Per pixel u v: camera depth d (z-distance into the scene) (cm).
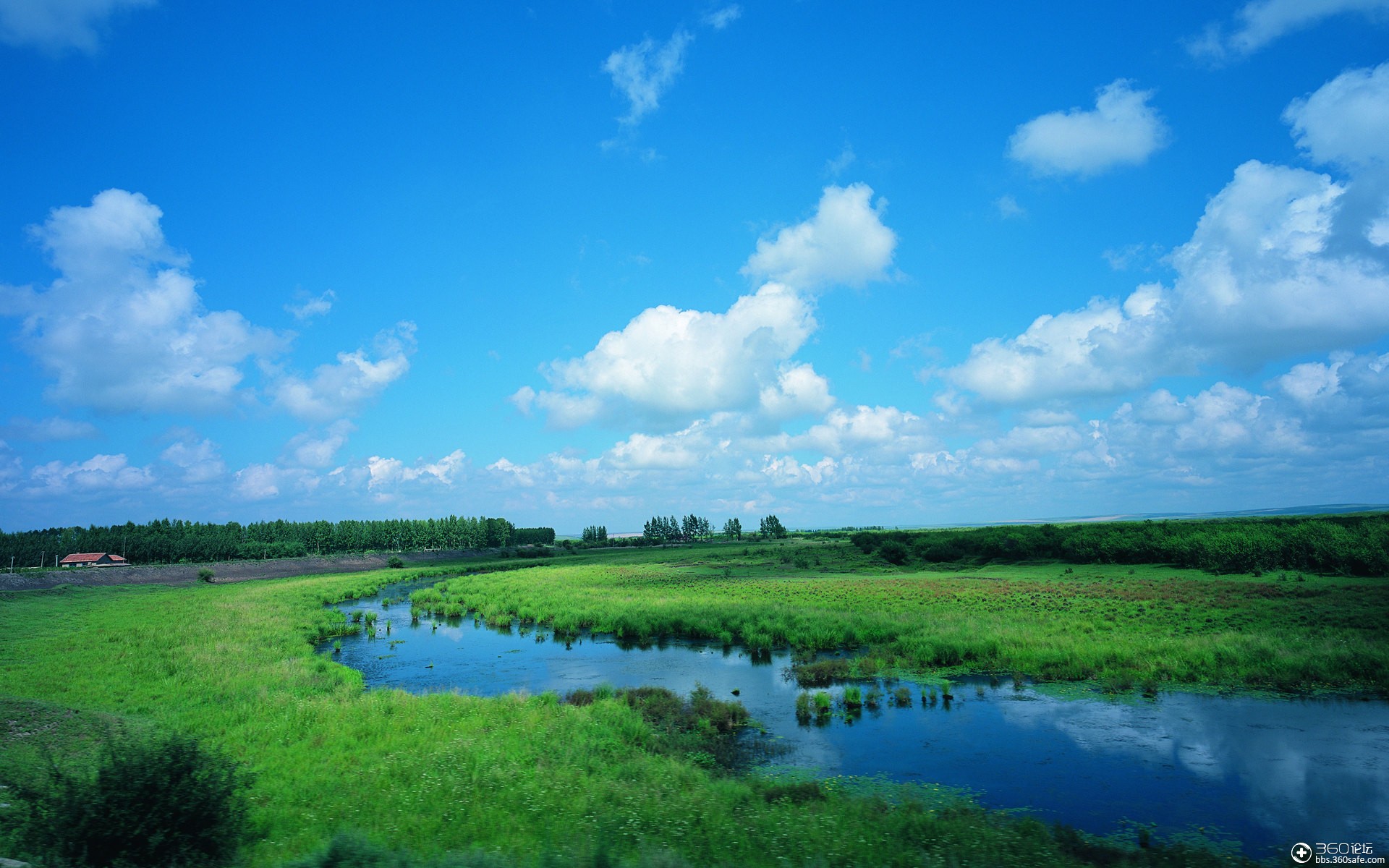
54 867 966
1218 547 5750
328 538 14625
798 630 3756
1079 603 4278
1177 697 2394
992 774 1769
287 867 958
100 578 7844
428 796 1402
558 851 1062
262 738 1955
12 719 1958
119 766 1089
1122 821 1477
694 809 1324
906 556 8456
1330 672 2506
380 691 2525
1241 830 1421
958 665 2959
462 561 13562
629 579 7562
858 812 1376
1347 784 1645
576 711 2255
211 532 13600
